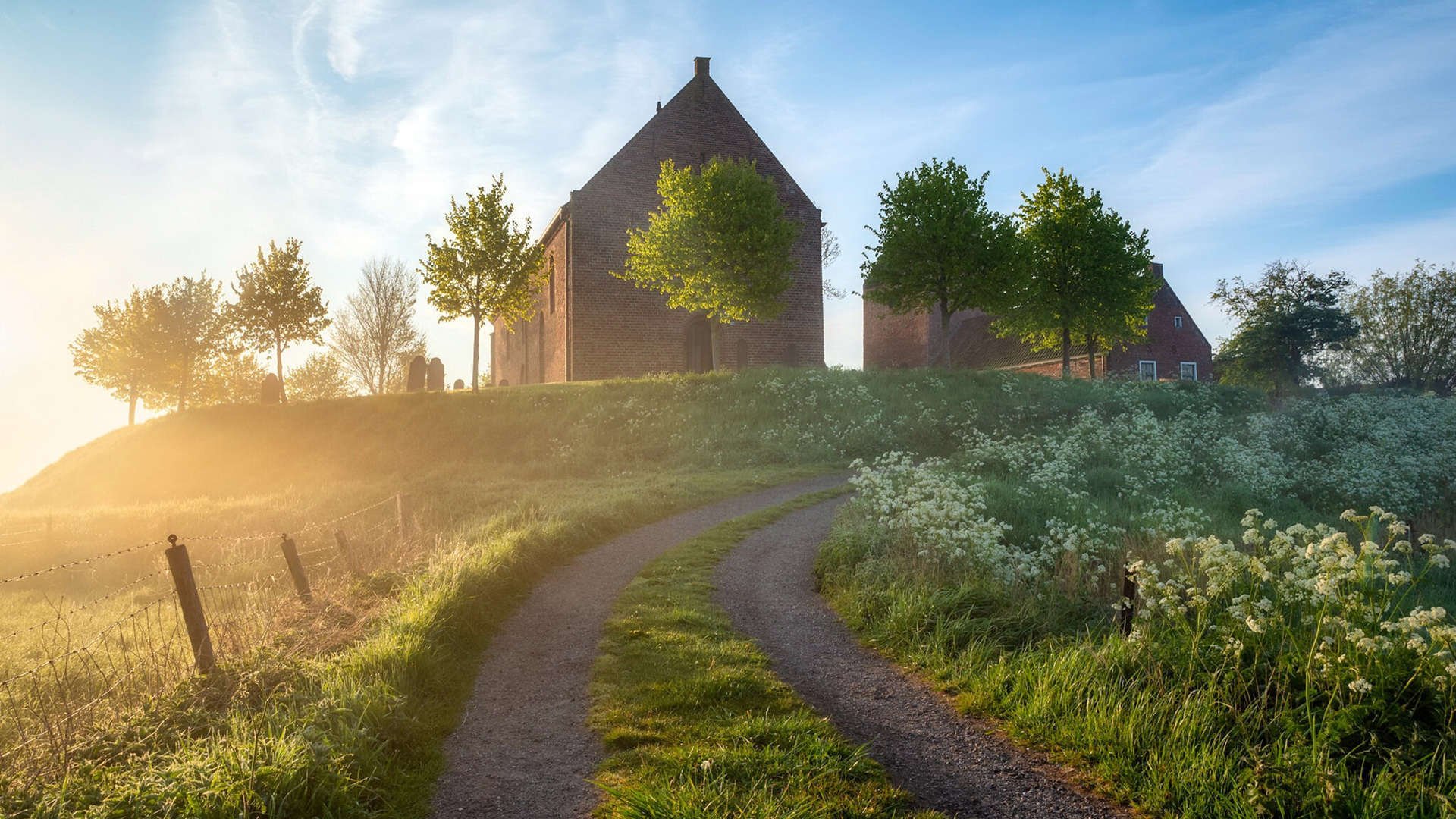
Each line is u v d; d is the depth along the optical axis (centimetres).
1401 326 4978
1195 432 2314
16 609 1310
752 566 1130
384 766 521
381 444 2845
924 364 5572
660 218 3366
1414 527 1355
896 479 1373
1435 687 504
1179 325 4984
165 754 516
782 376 3005
